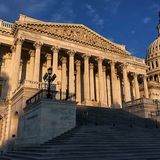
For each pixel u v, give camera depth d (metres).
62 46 54.00
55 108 26.03
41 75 56.88
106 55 61.31
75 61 61.38
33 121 27.45
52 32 52.62
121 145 18.88
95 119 33.00
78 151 16.61
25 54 56.47
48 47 54.06
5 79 51.28
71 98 33.62
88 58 57.72
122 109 48.75
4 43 50.75
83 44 57.69
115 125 28.83
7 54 53.69
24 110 32.78
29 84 36.31
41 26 51.69
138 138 22.22
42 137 24.41
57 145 18.00
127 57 67.88
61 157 15.04
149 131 26.16
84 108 41.06
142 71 74.69
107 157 15.56
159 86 91.38
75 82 61.59
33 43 50.84
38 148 20.02
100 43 61.06
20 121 34.44
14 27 49.38
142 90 79.38
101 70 58.94
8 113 42.81
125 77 63.06
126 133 23.81
